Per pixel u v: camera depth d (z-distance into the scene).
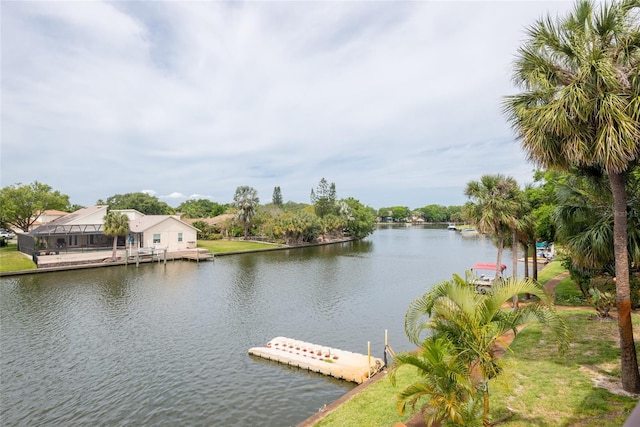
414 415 8.41
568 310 15.70
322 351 15.52
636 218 9.95
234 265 41.62
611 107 6.61
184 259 45.22
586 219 10.81
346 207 81.44
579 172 9.89
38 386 13.20
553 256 42.72
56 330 19.09
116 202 91.75
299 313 22.22
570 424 7.08
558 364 9.92
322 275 35.19
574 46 7.59
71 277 33.41
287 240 62.34
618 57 7.46
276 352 15.51
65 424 10.98
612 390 8.17
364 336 18.12
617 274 8.05
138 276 34.19
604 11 7.39
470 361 6.67
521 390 8.60
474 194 19.34
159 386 13.16
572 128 7.22
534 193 20.52
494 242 23.42
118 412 11.57
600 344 11.12
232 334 18.52
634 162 7.68
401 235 105.69
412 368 11.95
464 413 6.29
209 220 83.50
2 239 52.50
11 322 20.36
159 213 92.69
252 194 68.69
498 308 6.47
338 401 10.34
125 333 18.62
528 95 8.42
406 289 28.84
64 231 41.22
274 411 11.51
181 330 19.11
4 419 11.23
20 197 50.91
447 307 6.77
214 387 13.05
